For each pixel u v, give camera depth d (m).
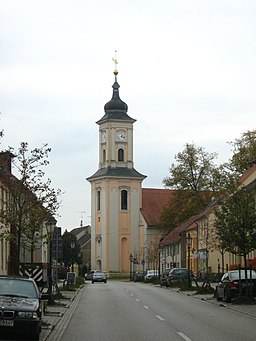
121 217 121.19
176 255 99.44
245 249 36.06
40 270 30.12
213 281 69.12
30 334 19.39
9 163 31.94
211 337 20.09
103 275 88.19
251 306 34.03
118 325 24.28
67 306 34.84
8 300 19.25
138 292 52.56
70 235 117.75
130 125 124.50
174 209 91.38
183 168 89.44
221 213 37.03
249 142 76.00
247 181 63.88
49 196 32.03
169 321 25.88
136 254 120.31
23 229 31.28
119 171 122.31
